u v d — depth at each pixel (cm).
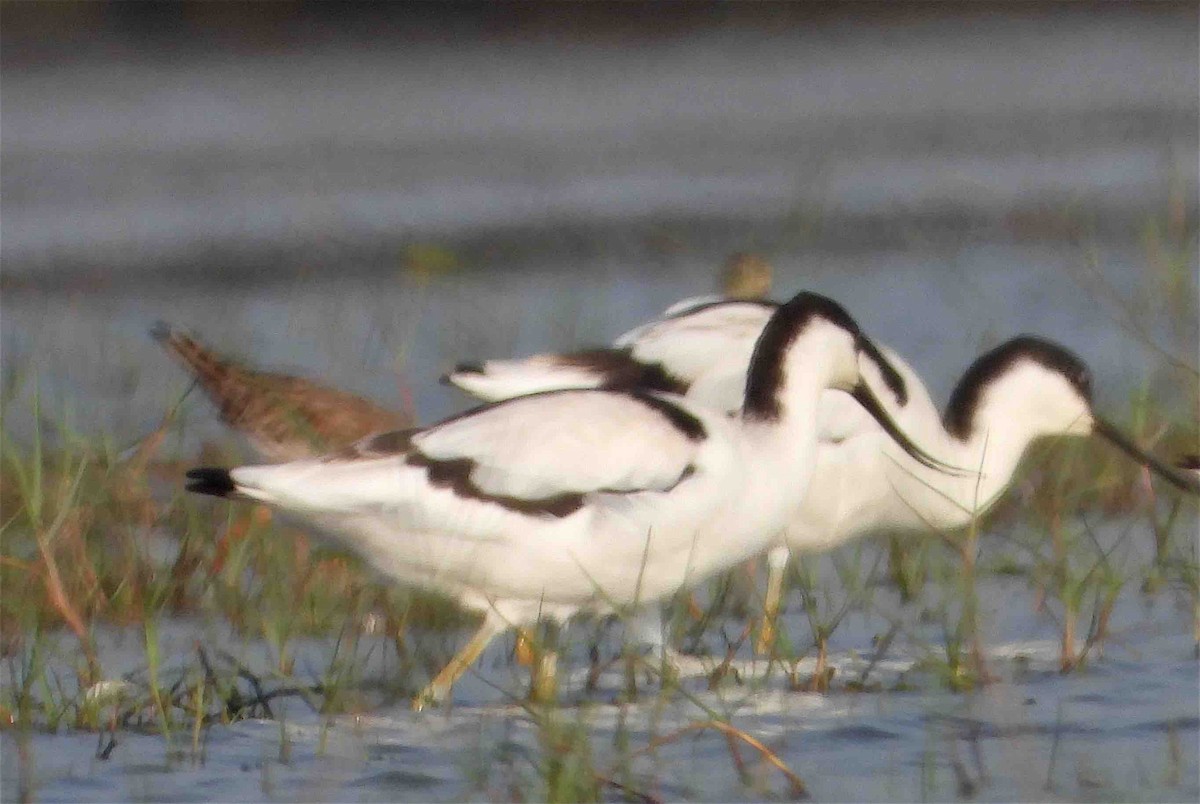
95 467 1337
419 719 966
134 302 2228
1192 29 5084
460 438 984
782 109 3966
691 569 1021
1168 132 3575
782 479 1027
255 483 963
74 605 1147
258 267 2423
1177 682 1006
